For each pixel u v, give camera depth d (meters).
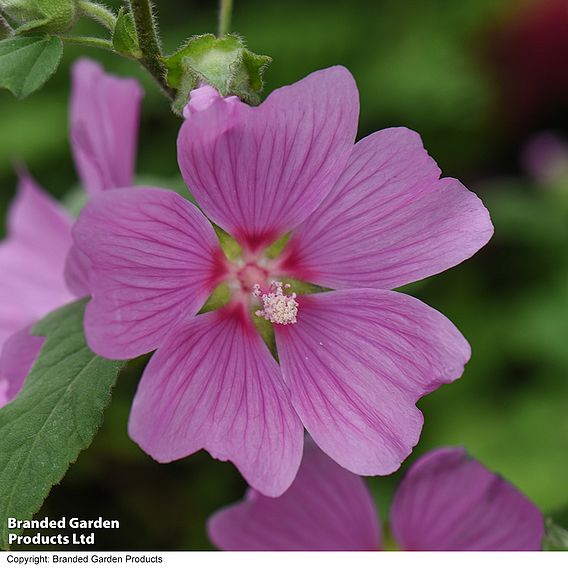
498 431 0.73
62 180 0.91
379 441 0.39
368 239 0.40
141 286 0.39
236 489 0.79
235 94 0.40
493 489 0.42
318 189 0.40
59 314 0.41
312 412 0.40
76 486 0.79
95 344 0.38
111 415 0.77
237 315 0.41
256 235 0.41
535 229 0.90
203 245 0.40
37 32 0.40
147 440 0.38
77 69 0.44
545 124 1.07
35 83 0.40
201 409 0.39
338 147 0.39
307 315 0.41
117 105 0.44
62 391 0.40
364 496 0.43
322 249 0.40
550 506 0.67
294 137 0.39
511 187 0.99
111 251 0.38
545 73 1.04
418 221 0.39
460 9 0.98
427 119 0.92
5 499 0.39
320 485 0.43
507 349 0.80
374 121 0.93
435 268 0.39
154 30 0.41
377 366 0.40
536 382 0.77
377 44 0.95
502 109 1.04
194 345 0.40
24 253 0.47
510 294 0.88
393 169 0.39
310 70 0.95
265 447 0.39
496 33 1.01
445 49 0.93
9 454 0.39
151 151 0.91
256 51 0.94
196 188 0.39
